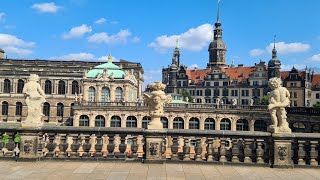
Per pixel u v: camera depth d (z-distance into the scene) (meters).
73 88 104.00
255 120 85.00
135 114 84.75
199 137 13.09
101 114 85.19
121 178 10.42
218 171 11.75
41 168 11.68
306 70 142.00
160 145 12.80
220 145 13.05
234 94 155.75
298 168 12.46
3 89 103.75
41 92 13.32
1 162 12.62
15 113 102.56
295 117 78.12
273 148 12.57
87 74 93.19
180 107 86.06
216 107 86.62
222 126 86.19
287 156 12.45
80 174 10.87
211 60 193.62
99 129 13.29
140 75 125.00
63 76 103.75
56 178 10.31
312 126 74.94
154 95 13.09
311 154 12.62
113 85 90.88
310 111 75.38
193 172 11.51
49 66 113.12
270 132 12.83
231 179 10.69
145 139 12.91
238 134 12.92
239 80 156.25
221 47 192.12
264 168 12.38
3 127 13.16
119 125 85.19
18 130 12.85
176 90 168.88
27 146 12.79
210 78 161.12
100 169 11.65
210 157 13.03
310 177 11.16
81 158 12.95
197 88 163.75
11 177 10.36
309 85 145.50
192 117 86.12
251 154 12.85
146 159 12.73
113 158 12.92
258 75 151.38
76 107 85.12
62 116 102.81
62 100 102.75
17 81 103.75
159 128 12.96
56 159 12.91
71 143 13.47
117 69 94.75
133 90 100.62
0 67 112.12
